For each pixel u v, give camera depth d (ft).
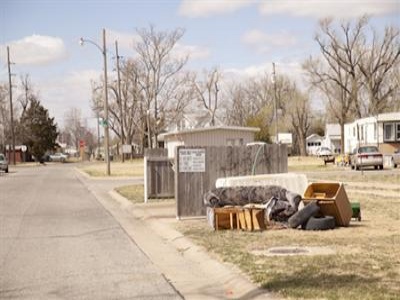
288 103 320.29
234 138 139.13
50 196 91.66
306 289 26.66
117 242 45.01
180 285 30.04
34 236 48.24
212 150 56.65
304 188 52.85
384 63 238.07
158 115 272.72
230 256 35.55
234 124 334.44
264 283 28.32
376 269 30.37
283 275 29.71
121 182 126.52
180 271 33.65
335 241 39.75
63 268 34.63
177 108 276.41
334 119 313.32
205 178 56.65
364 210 57.36
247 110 336.90
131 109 284.82
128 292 28.48
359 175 115.75
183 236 45.06
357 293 25.46
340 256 34.14
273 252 36.32
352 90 239.50
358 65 238.89
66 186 116.88
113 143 450.30
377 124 185.47
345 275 29.14
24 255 39.22
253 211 45.62
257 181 52.34
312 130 376.27
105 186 115.24
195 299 27.07
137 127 288.51
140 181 127.85
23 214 65.46
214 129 137.90
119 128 300.40
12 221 58.80
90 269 34.30
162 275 32.50
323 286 27.07
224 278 30.91
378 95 242.17
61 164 319.88
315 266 31.53
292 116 316.19
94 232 50.80
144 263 36.22
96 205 76.69
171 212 64.34
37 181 136.56
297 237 41.83
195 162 56.34
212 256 36.35
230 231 45.80
